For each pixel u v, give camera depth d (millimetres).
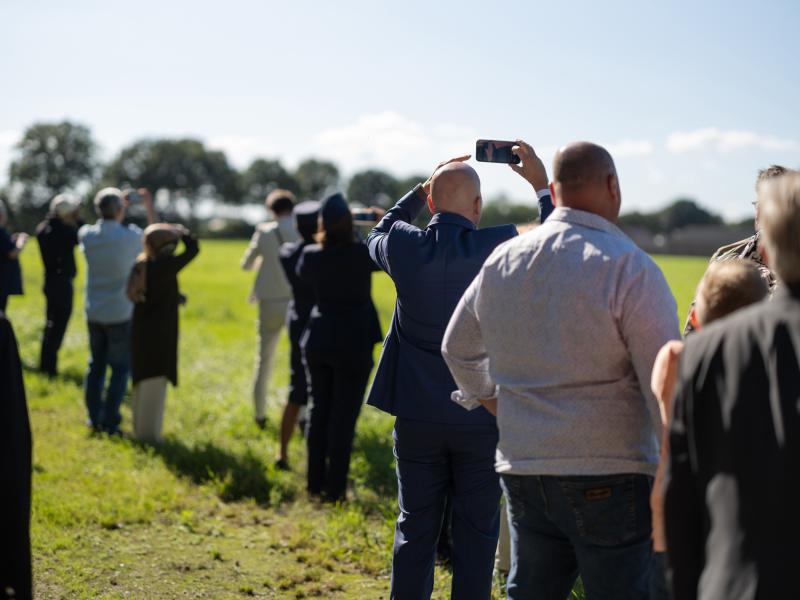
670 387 2238
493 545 3658
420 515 3707
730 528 1735
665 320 2441
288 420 6809
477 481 3627
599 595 2623
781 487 1675
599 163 2629
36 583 4367
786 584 1648
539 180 3475
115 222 7848
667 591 2488
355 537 5312
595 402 2512
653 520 2305
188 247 7465
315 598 4406
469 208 3662
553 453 2533
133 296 7316
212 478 6480
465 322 2883
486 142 3494
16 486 2578
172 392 10008
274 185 174750
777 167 3268
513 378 2664
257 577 4652
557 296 2523
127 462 6754
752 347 1770
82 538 5086
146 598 4266
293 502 6059
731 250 3531
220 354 13539
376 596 4457
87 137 149625
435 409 3576
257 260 8125
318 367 6074
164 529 5363
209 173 162250
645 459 2521
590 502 2516
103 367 7941
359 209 6152
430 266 3559
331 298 5891
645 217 143250
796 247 1798
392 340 3797
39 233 10148
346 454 5977
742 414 1743
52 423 8016
